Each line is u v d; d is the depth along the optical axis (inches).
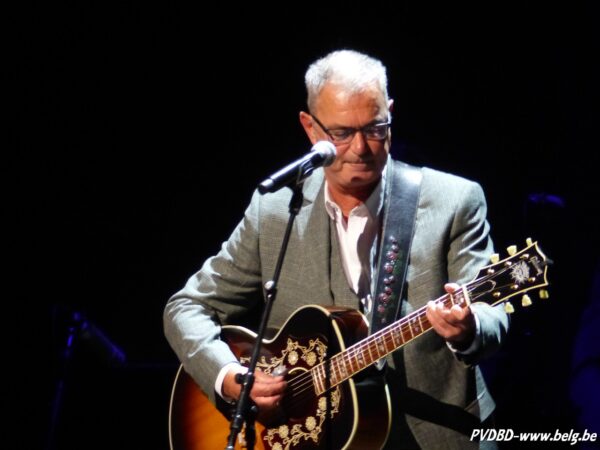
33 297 774.5
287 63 742.5
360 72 323.3
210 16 746.8
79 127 767.7
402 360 335.9
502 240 669.9
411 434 332.8
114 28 750.5
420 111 705.0
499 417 502.0
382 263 340.2
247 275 383.6
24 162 768.3
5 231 773.9
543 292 301.3
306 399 348.5
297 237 362.6
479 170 689.6
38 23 744.3
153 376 585.0
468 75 697.0
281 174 303.6
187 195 773.9
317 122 330.0
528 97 682.2
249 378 316.8
